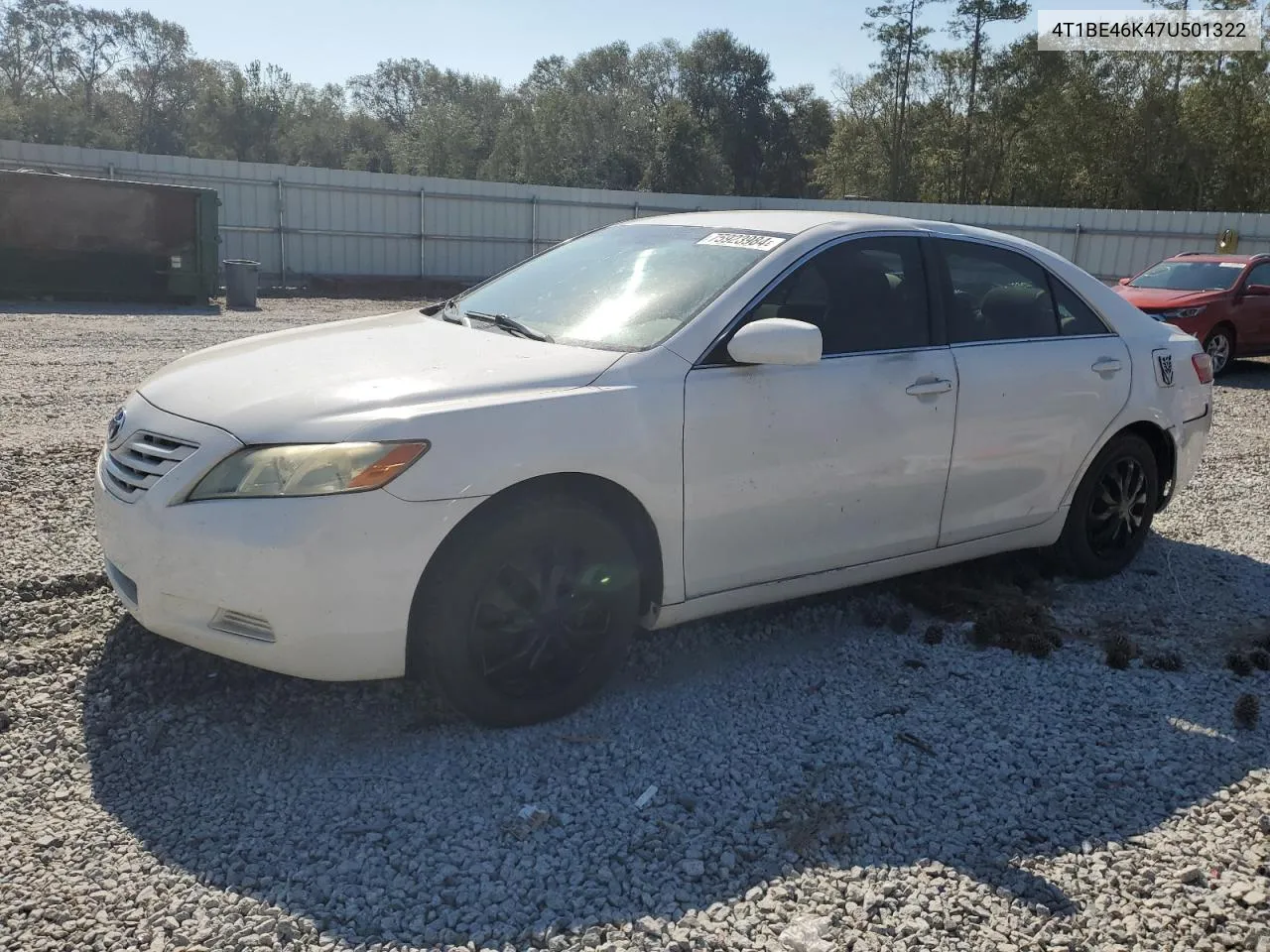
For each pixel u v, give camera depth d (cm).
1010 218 2689
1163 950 240
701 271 382
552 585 321
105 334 1317
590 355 342
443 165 5725
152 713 326
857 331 388
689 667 382
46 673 347
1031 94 4466
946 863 271
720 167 5828
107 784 289
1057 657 402
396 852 266
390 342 365
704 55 7119
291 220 2480
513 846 271
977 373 413
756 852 272
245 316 1673
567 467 313
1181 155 4234
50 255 1692
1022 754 328
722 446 345
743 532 357
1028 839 283
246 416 304
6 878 248
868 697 363
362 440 290
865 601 449
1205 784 314
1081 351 456
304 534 285
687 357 345
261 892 248
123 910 239
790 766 315
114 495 319
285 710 333
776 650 401
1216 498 664
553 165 5847
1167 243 2539
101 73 7062
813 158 5325
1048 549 487
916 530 407
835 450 372
